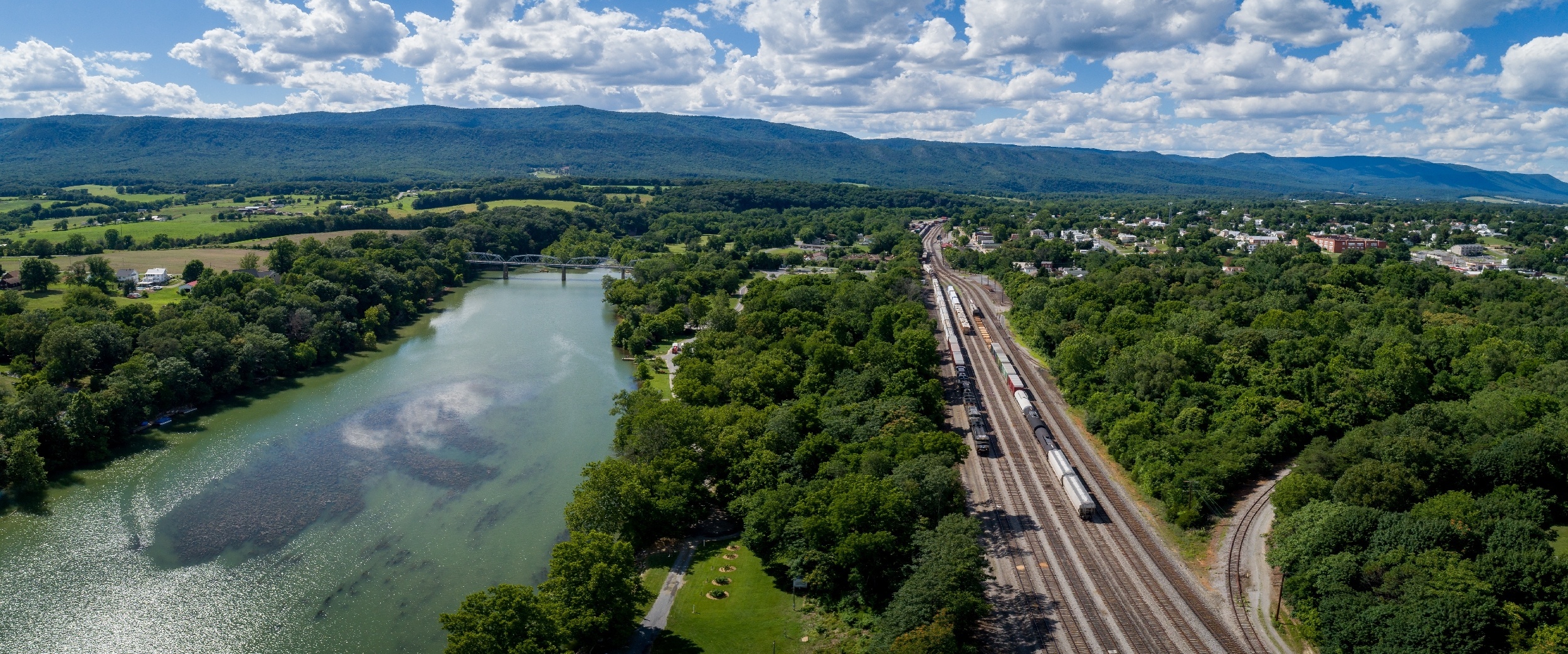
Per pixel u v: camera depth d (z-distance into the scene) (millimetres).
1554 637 101625
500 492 182875
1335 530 127250
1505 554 114812
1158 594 131375
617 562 122125
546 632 108438
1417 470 149000
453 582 146875
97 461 198125
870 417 183375
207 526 166875
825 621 127750
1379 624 108938
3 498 177250
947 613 112812
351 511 173625
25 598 142000
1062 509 161250
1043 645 117812
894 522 131500
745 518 146500
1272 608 127500
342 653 127812
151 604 140375
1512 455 145000
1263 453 175500
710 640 124062
